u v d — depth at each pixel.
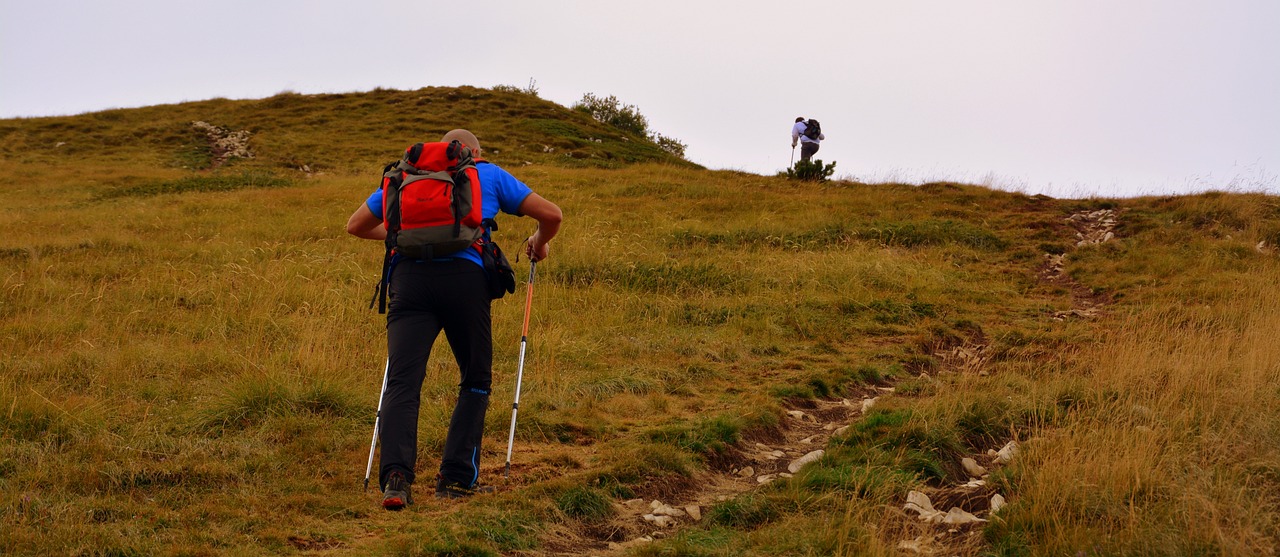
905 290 10.66
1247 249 12.30
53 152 28.20
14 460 4.38
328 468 4.70
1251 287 10.23
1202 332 7.52
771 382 6.84
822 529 3.80
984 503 4.25
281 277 10.31
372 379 6.37
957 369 7.52
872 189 19.05
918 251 13.29
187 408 5.57
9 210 17.97
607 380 6.61
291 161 27.16
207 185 22.09
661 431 5.31
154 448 4.82
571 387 6.42
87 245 12.70
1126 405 5.16
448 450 4.25
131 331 7.87
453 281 4.00
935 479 4.65
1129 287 11.09
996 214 15.80
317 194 19.52
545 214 4.16
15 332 7.46
